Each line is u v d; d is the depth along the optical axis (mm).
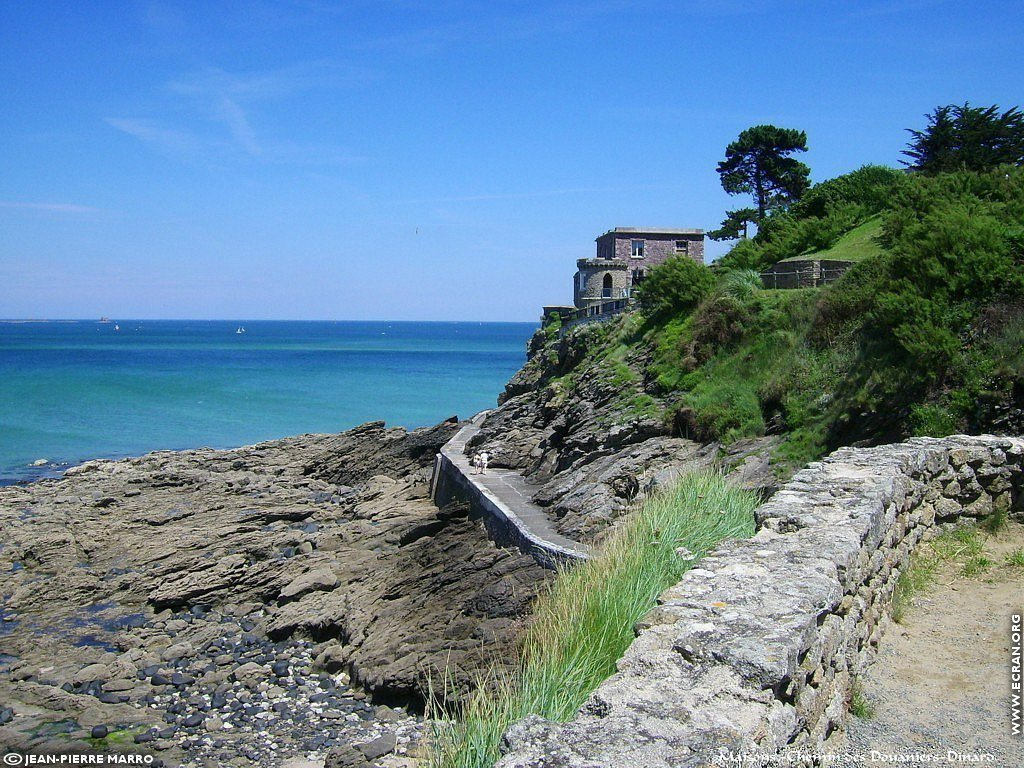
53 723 17125
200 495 36938
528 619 15555
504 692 7492
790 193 67500
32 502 36156
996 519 11438
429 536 26312
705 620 5930
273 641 21719
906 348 19016
